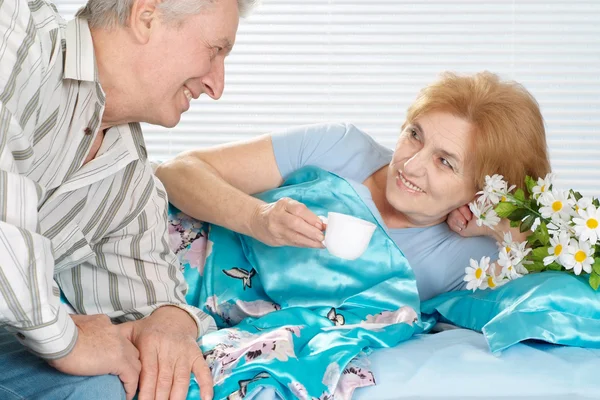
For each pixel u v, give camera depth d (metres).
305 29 3.31
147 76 1.44
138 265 1.64
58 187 1.49
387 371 1.47
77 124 1.46
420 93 1.87
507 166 1.81
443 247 1.95
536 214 1.74
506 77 1.96
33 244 1.15
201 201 1.86
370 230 1.50
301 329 1.55
